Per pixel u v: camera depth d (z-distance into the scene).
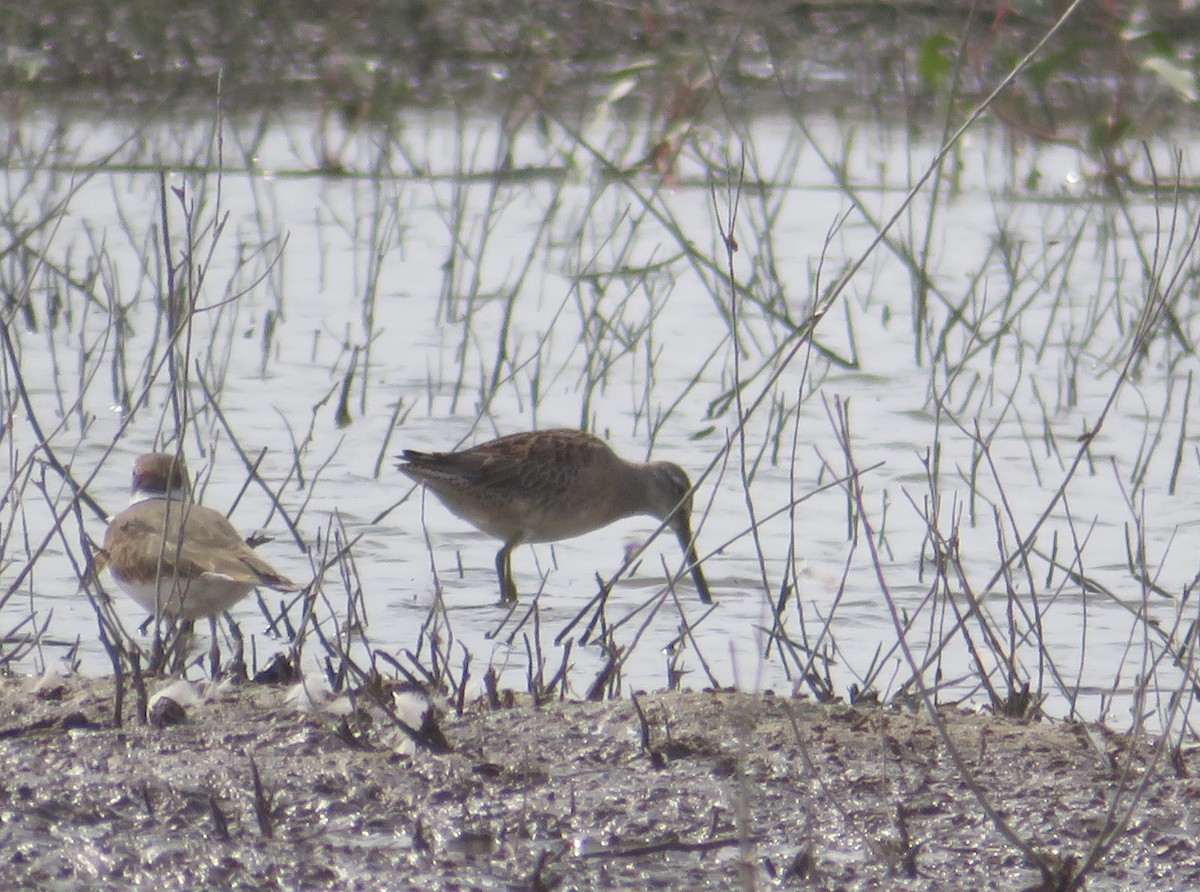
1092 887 6.77
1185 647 8.55
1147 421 14.43
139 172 23.81
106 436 13.98
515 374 16.19
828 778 7.66
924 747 8.04
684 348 17.31
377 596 11.20
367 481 13.40
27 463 9.98
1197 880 6.82
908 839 7.02
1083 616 9.98
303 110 27.08
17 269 18.78
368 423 14.80
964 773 7.03
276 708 8.38
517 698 8.82
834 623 10.61
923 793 7.54
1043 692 9.42
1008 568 9.91
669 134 18.41
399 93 26.33
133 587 10.04
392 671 9.70
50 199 21.52
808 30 28.03
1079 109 24.91
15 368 9.96
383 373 16.30
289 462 13.68
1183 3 25.20
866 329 17.94
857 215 22.36
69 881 6.72
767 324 18.12
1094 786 7.63
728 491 13.38
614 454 13.02
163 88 26.89
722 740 8.04
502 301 18.81
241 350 16.88
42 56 22.94
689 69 20.34
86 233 20.66
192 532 10.10
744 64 27.42
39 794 7.35
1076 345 17.14
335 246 20.92
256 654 9.98
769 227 18.84
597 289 17.11
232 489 12.99
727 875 6.84
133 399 15.09
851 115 26.64
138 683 8.27
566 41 27.41
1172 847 7.07
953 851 7.04
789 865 6.90
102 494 12.62
